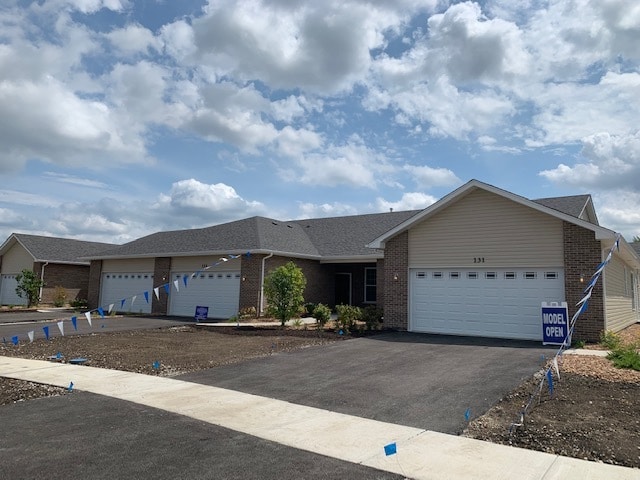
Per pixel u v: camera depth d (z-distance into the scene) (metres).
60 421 6.61
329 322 20.84
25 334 16.73
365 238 25.78
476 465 5.06
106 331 17.80
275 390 8.54
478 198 16.47
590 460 5.20
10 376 9.58
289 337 15.81
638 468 4.96
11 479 4.64
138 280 28.20
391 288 17.84
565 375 9.34
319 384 9.00
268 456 5.31
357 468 4.98
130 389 8.54
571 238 14.62
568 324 13.91
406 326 17.36
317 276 25.72
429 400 7.79
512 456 5.31
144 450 5.46
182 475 4.76
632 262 20.58
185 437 5.95
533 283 15.20
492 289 15.91
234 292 23.72
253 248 22.83
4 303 37.25
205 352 12.77
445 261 16.89
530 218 15.43
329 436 6.03
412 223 17.38
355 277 26.42
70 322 21.55
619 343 12.86
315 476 4.77
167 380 9.32
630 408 7.05
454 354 12.16
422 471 4.91
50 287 35.00
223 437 5.96
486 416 6.88
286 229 27.52
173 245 27.25
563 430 6.12
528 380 9.02
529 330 15.10
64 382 9.04
